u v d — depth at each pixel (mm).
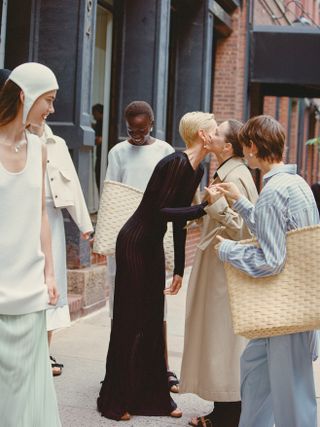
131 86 9945
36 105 3264
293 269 3283
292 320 3252
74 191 5129
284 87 16406
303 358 3352
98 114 9758
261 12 16969
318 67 14461
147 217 4438
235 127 4289
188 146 4418
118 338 4547
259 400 3545
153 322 4555
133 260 4461
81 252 7383
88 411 4668
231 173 4242
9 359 3162
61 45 7547
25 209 3180
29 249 3197
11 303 3137
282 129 3473
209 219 4379
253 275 3301
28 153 3215
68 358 5855
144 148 5500
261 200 3318
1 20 6984
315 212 3395
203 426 4395
